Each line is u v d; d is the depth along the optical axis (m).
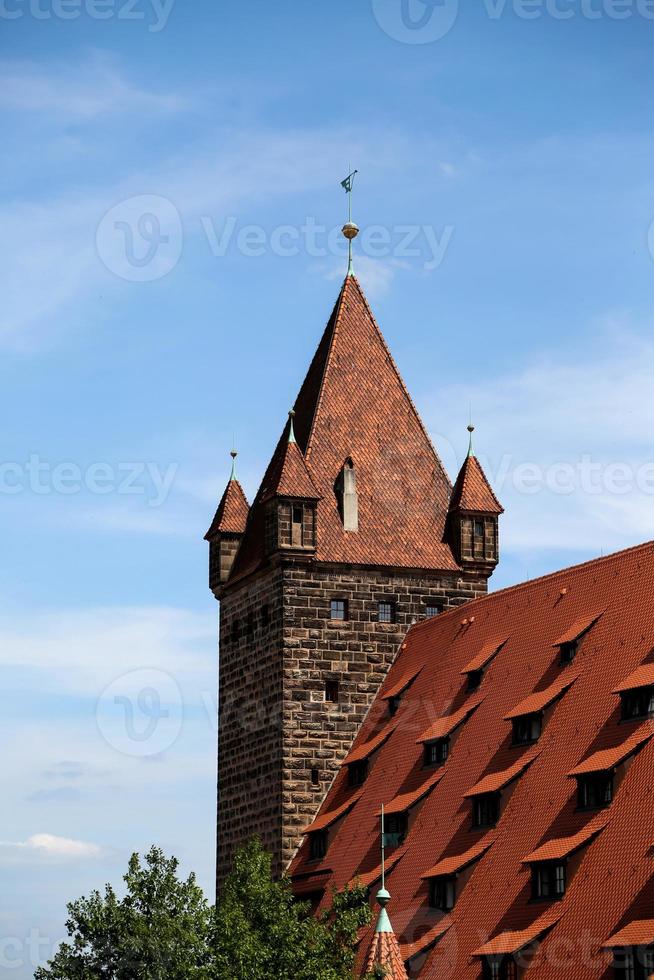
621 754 102.00
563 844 101.94
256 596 141.62
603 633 113.12
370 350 146.00
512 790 110.19
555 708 111.88
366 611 138.50
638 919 94.06
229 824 142.75
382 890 106.56
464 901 107.88
